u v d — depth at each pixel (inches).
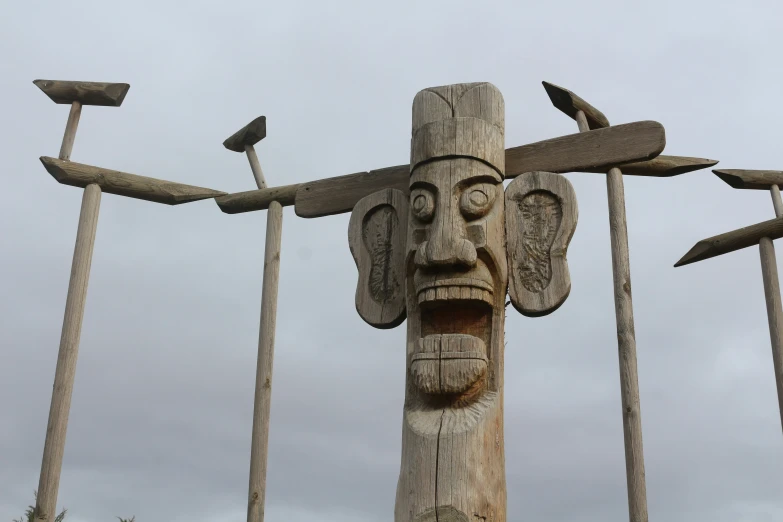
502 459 258.1
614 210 299.7
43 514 289.0
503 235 282.2
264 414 312.0
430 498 244.5
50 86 337.1
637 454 275.6
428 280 269.9
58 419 301.0
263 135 358.3
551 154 305.9
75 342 312.0
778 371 347.6
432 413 261.7
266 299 329.1
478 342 263.3
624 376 284.4
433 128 280.8
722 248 377.1
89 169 335.3
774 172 379.2
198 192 350.6
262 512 300.4
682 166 327.3
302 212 333.4
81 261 322.3
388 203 303.3
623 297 291.9
